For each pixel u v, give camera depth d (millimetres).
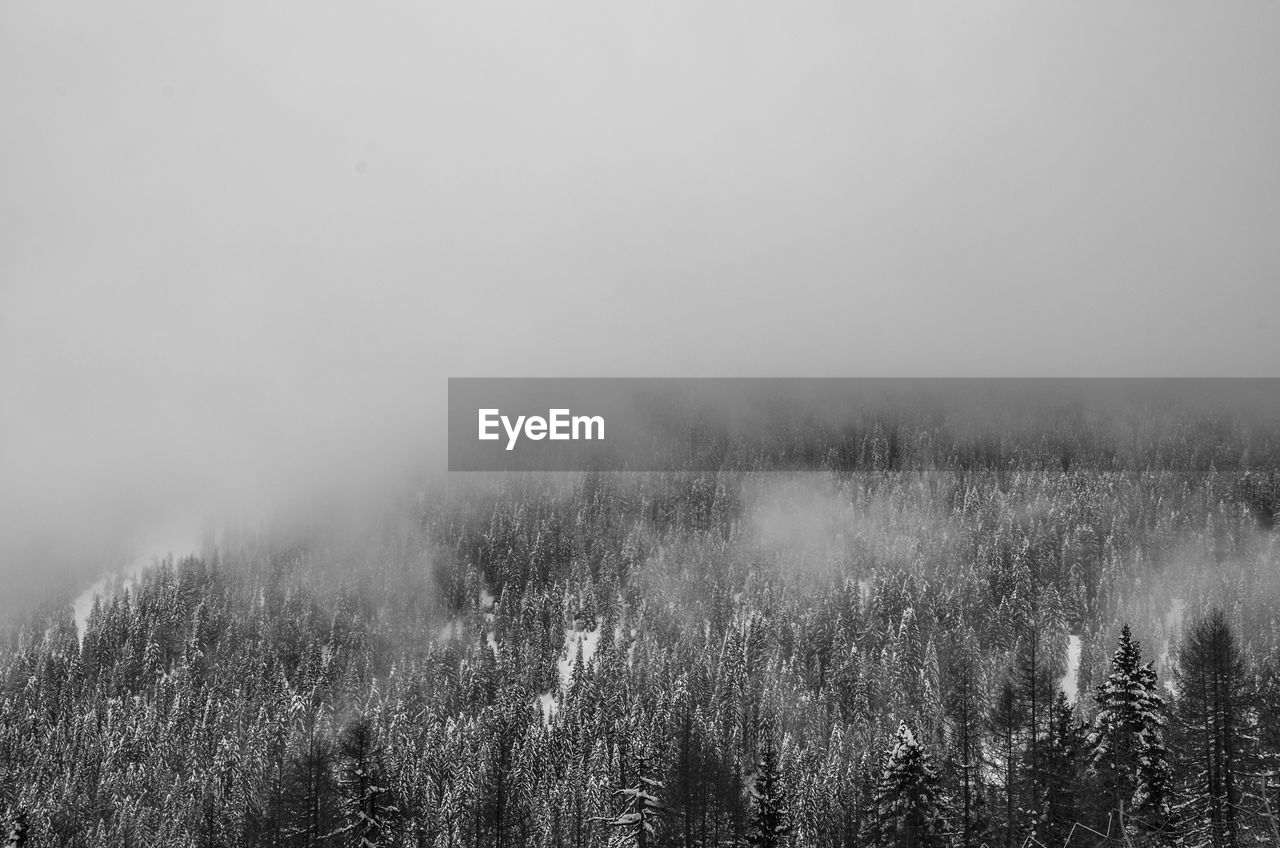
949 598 120062
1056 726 39656
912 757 37156
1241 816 32938
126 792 91750
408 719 106812
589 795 71688
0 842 64688
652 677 110938
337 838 43969
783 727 94625
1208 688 36844
